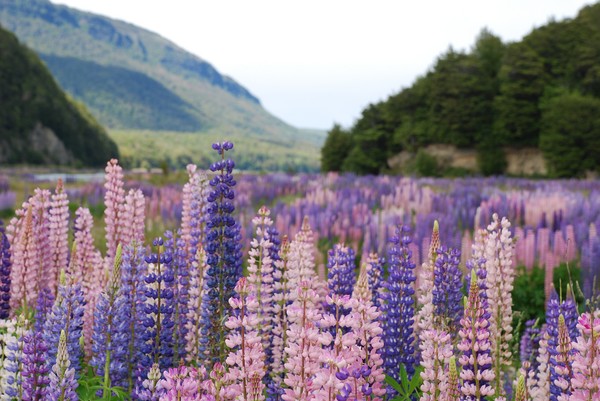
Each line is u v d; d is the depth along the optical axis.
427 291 5.04
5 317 5.98
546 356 4.52
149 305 4.70
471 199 17.69
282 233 14.04
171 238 5.52
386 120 83.94
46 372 3.95
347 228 14.17
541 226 13.69
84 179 42.22
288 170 45.34
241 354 3.25
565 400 3.39
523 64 68.00
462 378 3.64
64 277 4.35
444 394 3.59
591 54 64.31
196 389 3.06
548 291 9.50
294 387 3.11
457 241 10.20
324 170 97.25
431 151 77.06
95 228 14.55
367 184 29.12
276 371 4.52
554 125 60.16
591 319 3.10
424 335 3.76
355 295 4.23
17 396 3.95
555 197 16.69
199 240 5.91
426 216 13.73
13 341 4.21
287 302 5.01
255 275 4.98
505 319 5.08
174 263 5.35
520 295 9.87
